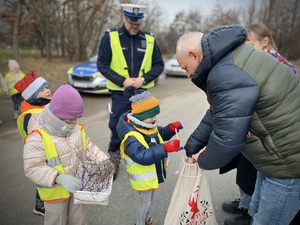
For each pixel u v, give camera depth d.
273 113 1.67
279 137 1.71
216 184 3.60
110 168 2.08
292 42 20.20
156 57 3.79
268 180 1.92
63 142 2.03
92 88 8.16
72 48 16.25
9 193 3.34
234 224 2.76
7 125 5.73
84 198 1.88
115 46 3.51
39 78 2.49
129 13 3.35
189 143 2.25
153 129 2.37
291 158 1.74
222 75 1.64
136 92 2.36
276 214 1.94
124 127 2.35
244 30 1.68
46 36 15.74
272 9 21.33
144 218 2.53
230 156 1.70
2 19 13.25
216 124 1.70
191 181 2.20
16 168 3.95
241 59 1.66
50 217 2.14
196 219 2.29
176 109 7.21
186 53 1.81
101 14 15.45
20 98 5.91
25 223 2.83
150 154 2.14
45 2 13.95
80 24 15.69
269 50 2.43
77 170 2.10
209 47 1.66
